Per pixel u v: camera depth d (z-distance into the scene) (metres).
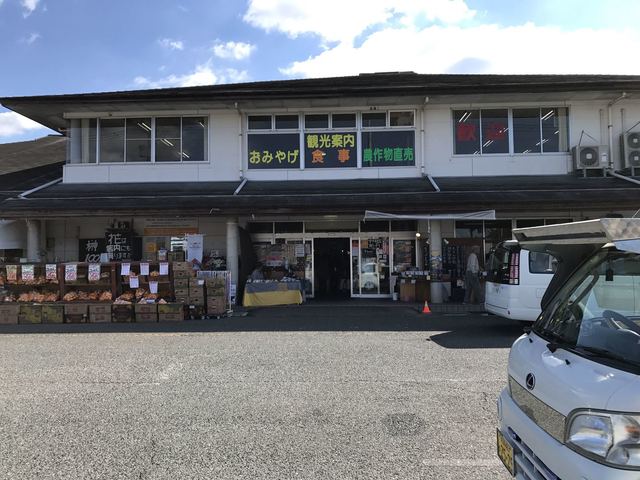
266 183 15.82
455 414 4.97
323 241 16.98
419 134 16.02
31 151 23.23
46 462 3.92
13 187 16.39
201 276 12.84
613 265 2.91
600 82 14.69
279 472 3.72
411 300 15.22
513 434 2.89
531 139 16.03
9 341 9.29
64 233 16.66
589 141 15.79
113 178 16.20
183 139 16.41
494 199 13.02
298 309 13.61
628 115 15.85
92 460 3.96
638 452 1.97
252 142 16.28
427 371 6.67
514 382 3.03
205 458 3.98
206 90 16.53
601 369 2.29
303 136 16.19
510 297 9.81
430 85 14.95
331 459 3.95
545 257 9.72
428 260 16.11
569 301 3.11
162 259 15.73
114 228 16.34
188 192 14.73
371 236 16.89
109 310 11.88
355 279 16.91
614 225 2.44
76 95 15.45
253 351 8.04
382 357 7.53
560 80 16.58
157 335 9.75
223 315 12.38
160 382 6.22
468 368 6.82
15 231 14.92
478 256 16.27
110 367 7.04
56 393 5.77
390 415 4.95
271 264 16.86
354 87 15.25
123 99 15.16
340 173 16.03
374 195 13.90
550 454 2.36
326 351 7.98
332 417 4.91
